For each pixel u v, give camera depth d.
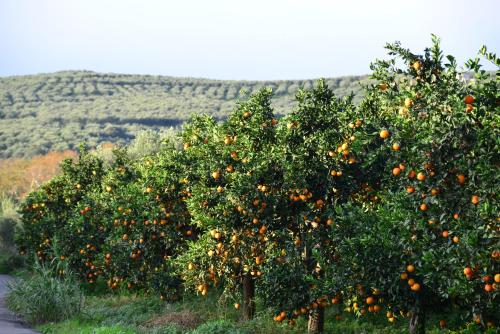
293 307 13.54
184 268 16.31
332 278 11.93
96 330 13.90
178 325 15.55
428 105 9.93
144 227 19.67
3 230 49.66
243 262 14.75
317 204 13.38
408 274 10.61
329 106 13.84
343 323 15.77
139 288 23.16
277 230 14.04
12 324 16.58
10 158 107.75
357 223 11.53
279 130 13.92
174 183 18.64
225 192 14.63
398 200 10.34
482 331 9.78
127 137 149.25
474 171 8.80
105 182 25.36
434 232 9.91
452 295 9.45
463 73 9.72
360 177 13.18
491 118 8.94
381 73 10.98
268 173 13.91
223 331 14.02
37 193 32.09
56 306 17.12
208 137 16.31
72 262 25.42
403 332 14.30
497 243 8.52
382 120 11.89
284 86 179.12
